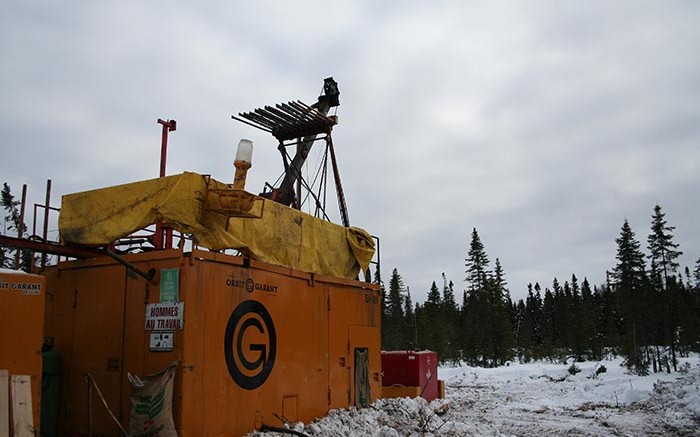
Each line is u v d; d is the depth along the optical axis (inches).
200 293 322.0
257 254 374.3
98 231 349.7
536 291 3769.7
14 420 261.0
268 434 344.5
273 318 380.8
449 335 2277.3
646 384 987.3
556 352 2333.9
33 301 280.7
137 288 333.4
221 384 330.0
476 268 2351.1
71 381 349.7
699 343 1838.1
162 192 333.7
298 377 399.9
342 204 721.0
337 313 457.1
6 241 321.7
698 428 581.6
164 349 313.7
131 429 301.3
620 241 1616.6
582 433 546.6
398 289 2434.8
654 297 1547.7
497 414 674.2
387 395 593.0
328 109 837.8
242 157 339.6
